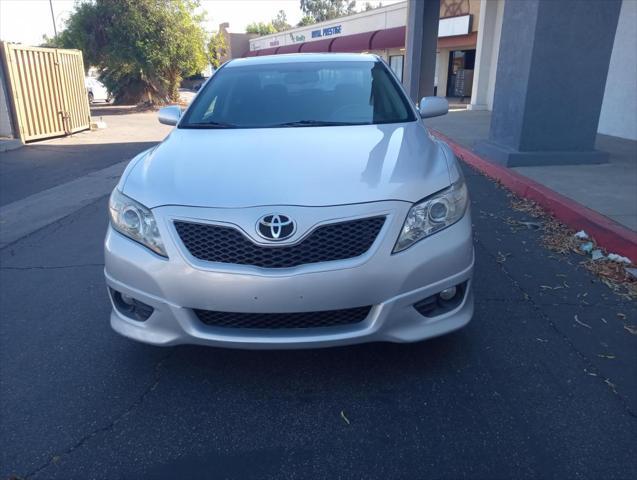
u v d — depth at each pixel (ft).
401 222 8.36
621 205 17.85
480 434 7.99
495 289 12.87
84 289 13.85
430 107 13.73
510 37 25.04
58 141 43.73
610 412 8.39
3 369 10.11
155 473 7.43
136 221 8.79
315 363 9.91
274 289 8.02
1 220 20.72
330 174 8.93
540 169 23.84
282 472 7.39
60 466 7.61
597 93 24.14
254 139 10.84
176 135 11.78
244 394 9.11
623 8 32.45
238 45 173.58
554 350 10.19
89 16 76.59
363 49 96.73
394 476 7.25
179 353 10.39
